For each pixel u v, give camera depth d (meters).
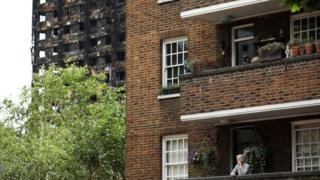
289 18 37.28
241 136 38.03
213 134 38.62
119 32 111.19
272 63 35.19
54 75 57.84
